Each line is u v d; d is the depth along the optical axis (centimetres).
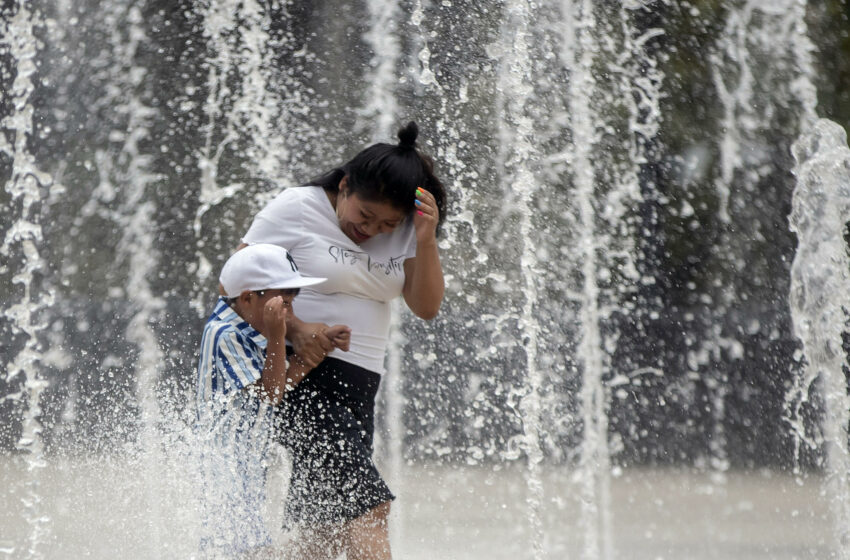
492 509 1839
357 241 1134
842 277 2156
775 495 2006
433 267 1139
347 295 1132
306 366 1088
